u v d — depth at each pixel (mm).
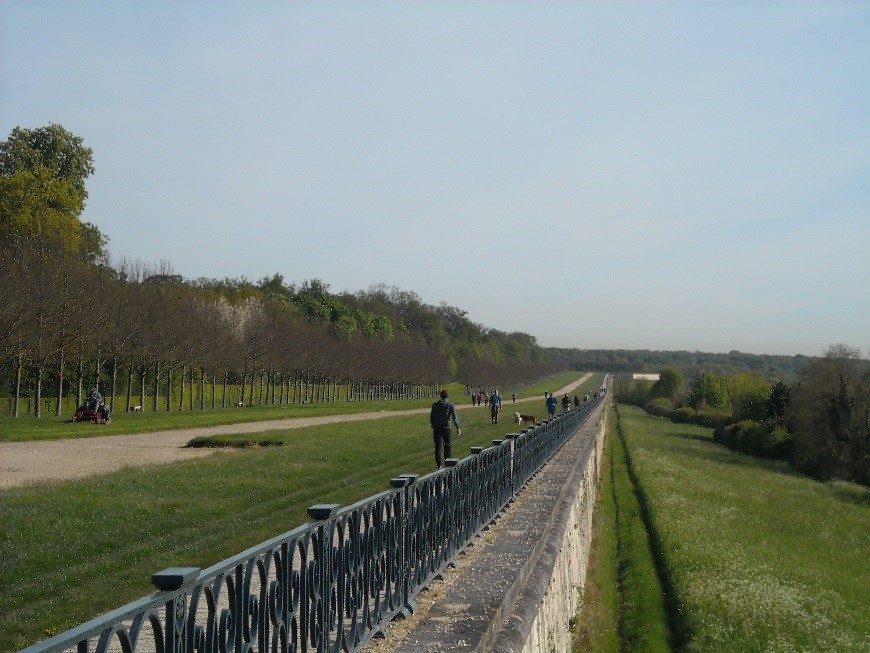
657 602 17750
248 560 3920
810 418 50156
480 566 8672
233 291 98312
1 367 39750
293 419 48125
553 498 14625
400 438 34469
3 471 20672
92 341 44656
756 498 34250
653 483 35344
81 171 70562
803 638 15102
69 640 2557
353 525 5602
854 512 32438
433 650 5688
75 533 12289
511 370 171250
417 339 136500
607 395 143250
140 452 26125
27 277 38062
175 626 3205
